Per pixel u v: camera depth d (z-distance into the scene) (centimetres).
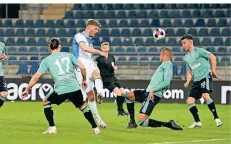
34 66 5888
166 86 2791
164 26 7194
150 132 2925
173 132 2956
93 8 7600
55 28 7181
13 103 5334
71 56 2683
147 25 7225
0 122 3412
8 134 2786
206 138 2727
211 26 7169
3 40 7019
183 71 5809
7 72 5912
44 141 2539
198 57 3228
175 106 5178
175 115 4206
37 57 6350
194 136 2797
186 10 7400
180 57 6134
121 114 4131
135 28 7112
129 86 5609
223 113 4519
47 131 2808
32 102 5488
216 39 6869
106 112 4438
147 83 5594
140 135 2791
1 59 3192
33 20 7356
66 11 7525
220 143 2541
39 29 7181
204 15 7338
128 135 2781
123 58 6444
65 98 2698
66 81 2658
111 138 2656
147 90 2817
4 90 3241
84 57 3066
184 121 3716
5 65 5922
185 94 5528
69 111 4478
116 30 7112
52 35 7125
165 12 7406
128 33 7075
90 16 7456
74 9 7619
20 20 7362
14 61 5916
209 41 6850
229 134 2917
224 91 5519
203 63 3234
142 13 7419
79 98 2698
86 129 3036
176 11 7400
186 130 3080
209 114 4384
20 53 6166
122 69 6000
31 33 7162
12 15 7994
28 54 6231
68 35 7112
